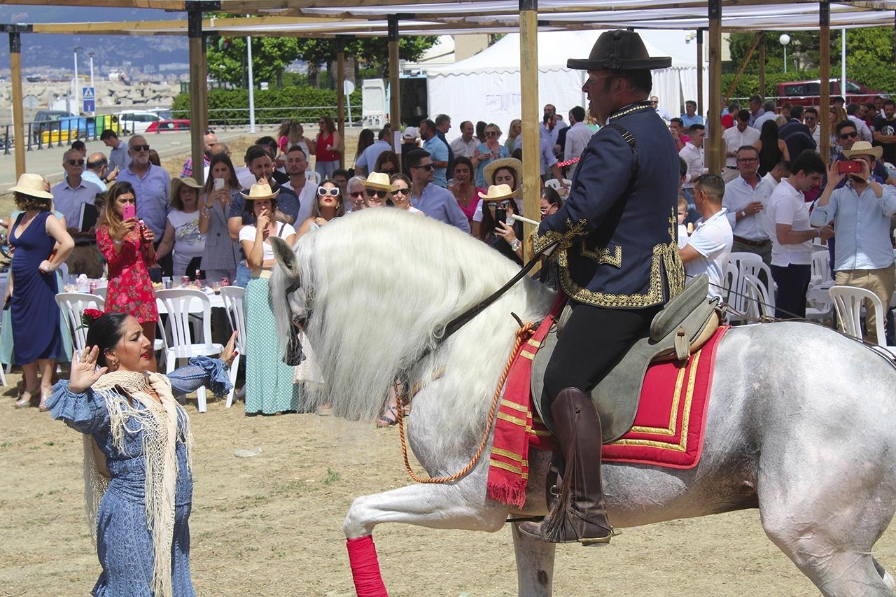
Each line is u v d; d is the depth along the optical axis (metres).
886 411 3.53
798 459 3.52
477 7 12.69
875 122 21.31
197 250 10.75
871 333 9.19
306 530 6.30
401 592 5.32
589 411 3.73
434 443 4.07
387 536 6.25
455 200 10.30
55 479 7.59
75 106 74.25
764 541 5.94
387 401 4.29
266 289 9.05
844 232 9.16
